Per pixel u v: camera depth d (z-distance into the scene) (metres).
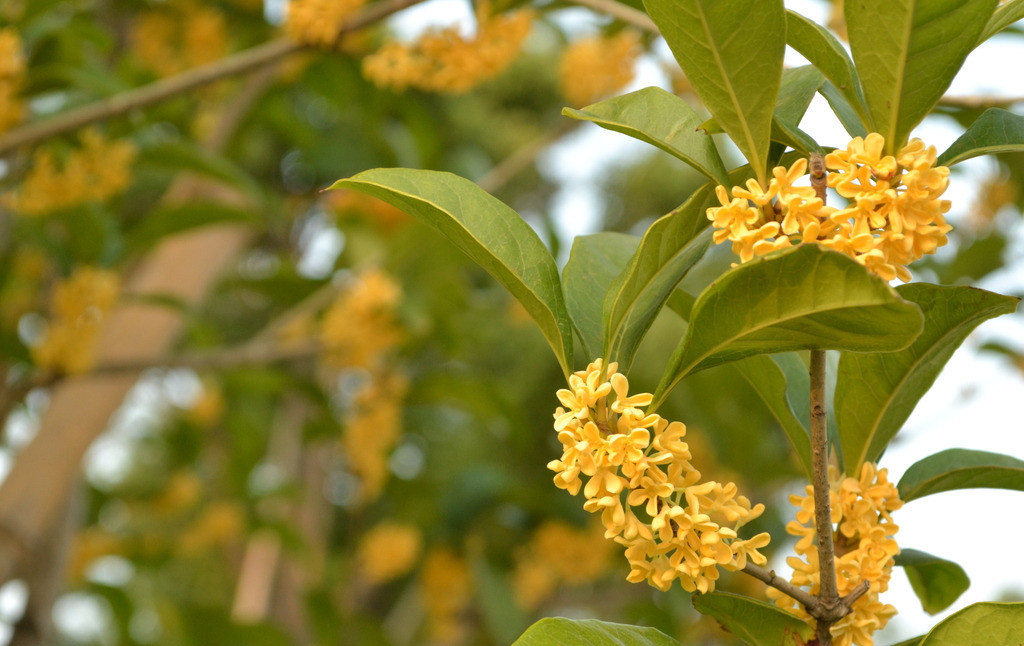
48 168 1.79
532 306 1.08
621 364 1.08
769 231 1.02
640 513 1.07
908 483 1.14
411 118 2.77
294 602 3.90
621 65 2.13
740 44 1.05
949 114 1.52
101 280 2.00
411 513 3.47
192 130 2.79
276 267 3.00
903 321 1.01
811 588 1.07
